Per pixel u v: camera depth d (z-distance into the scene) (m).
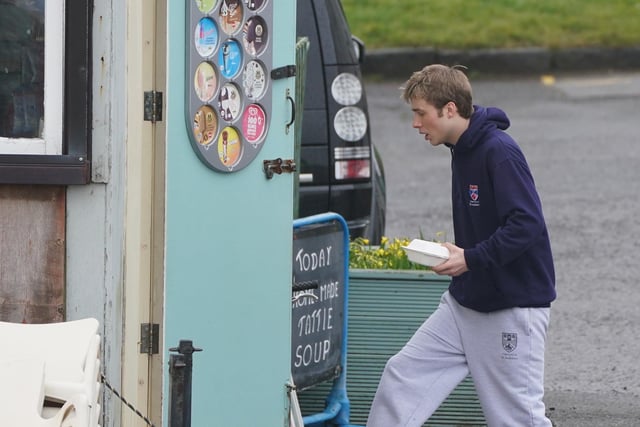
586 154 40.69
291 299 16.64
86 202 14.94
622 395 21.67
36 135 15.08
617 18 59.88
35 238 15.04
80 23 14.63
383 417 16.12
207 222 15.18
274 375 16.44
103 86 14.70
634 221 33.38
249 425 16.16
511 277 15.40
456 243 15.98
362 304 18.88
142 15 14.48
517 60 56.31
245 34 15.40
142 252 14.77
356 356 18.94
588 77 55.59
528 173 15.23
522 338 15.43
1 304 15.13
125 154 14.65
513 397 15.54
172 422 12.12
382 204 25.55
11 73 15.03
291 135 16.39
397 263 20.22
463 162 15.52
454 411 18.83
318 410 18.61
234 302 15.69
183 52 14.62
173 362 12.10
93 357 12.22
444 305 16.11
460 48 57.06
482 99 50.69
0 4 14.95
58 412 11.45
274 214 16.17
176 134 14.65
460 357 15.98
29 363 11.60
